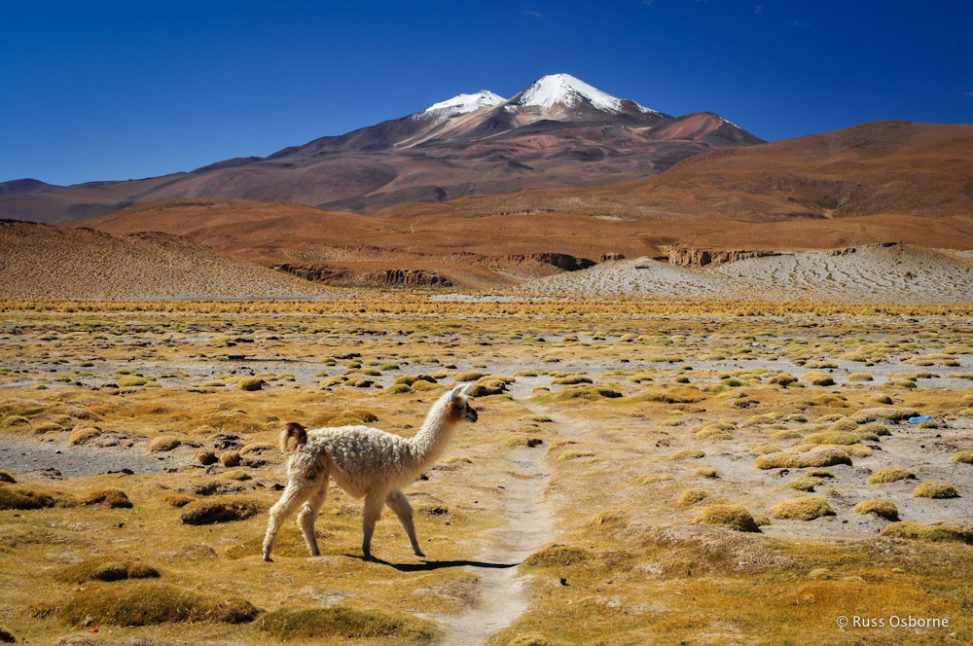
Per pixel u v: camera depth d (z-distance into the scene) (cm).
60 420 2170
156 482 1541
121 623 801
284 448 1084
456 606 922
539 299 14600
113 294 13750
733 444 2030
